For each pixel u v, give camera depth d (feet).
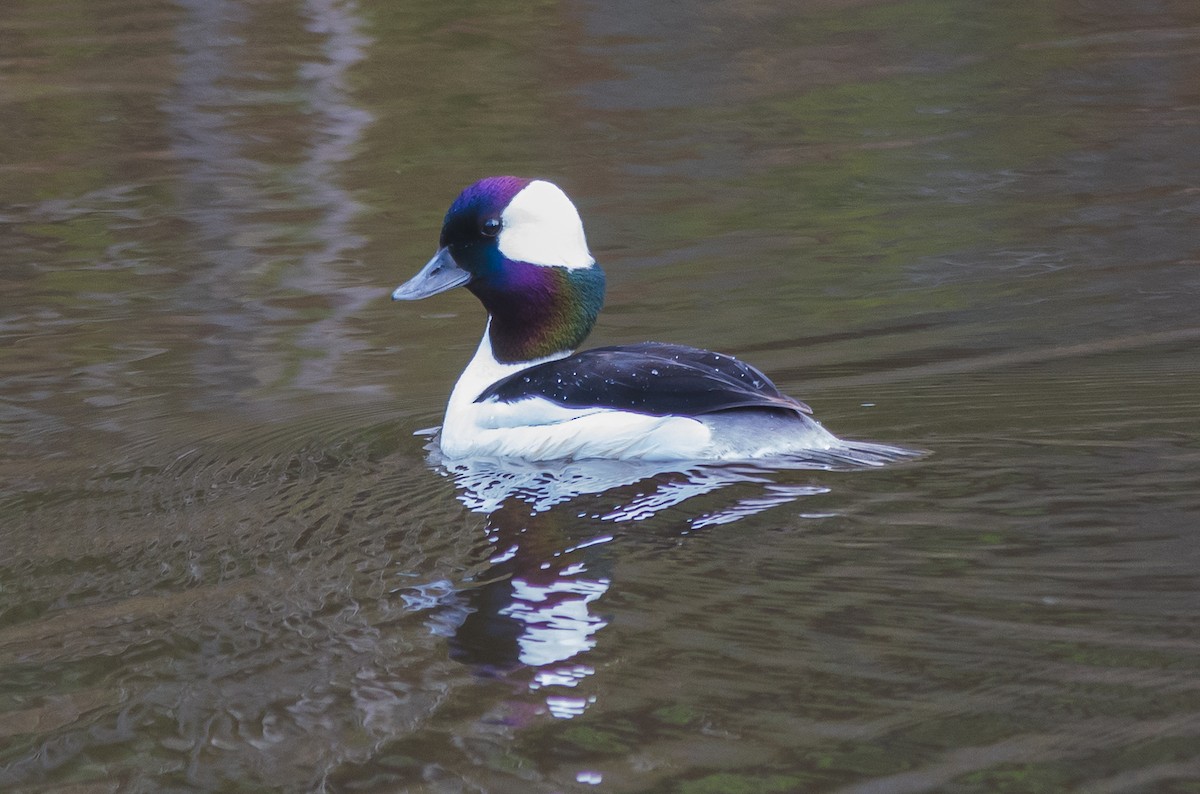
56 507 32.65
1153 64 80.48
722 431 32.45
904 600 24.30
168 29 92.63
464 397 36.68
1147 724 19.75
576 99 77.36
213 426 38.91
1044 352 41.45
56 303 51.60
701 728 20.49
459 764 20.03
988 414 35.63
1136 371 38.91
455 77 82.38
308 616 25.40
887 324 45.75
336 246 56.90
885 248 54.29
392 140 71.31
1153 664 21.52
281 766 20.43
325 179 65.57
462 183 63.82
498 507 30.27
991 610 23.73
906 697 21.01
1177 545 26.03
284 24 94.27
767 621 23.82
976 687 21.15
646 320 47.52
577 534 28.30
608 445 32.71
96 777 20.51
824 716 20.63
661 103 76.64
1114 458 31.19
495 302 37.14
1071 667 21.56
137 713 22.24
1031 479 29.94
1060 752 19.17
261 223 60.03
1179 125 68.95
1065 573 25.05
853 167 64.85
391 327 48.83
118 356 46.03
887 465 31.32
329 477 33.71
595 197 61.57
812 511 28.66
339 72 83.76
